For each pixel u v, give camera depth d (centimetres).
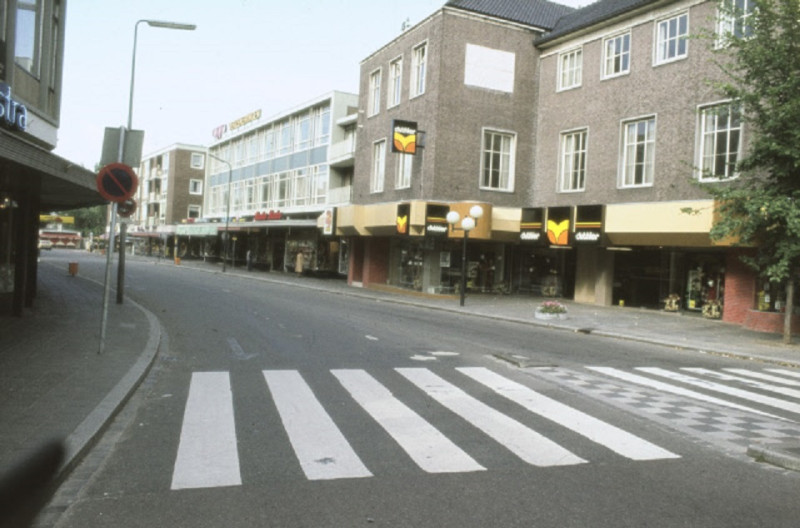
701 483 493
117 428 611
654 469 525
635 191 2156
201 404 712
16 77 1302
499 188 2636
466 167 2570
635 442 603
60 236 9938
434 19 2559
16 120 1198
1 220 1803
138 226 8344
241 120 5459
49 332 1166
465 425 650
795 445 590
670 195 2020
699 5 1956
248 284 3172
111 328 1259
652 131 2120
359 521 408
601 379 930
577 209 2258
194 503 433
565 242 2303
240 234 5597
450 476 496
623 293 2308
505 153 2658
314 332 1361
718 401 806
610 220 2144
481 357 1098
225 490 457
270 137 4938
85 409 633
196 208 7144
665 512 433
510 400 769
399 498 448
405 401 748
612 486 482
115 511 417
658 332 1572
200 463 515
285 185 4628
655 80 2097
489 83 2603
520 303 2353
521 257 2817
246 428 620
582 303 2400
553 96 2588
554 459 545
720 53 1878
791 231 1295
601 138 2316
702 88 1928
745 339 1483
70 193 1537
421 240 2727
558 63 2569
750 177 1628
